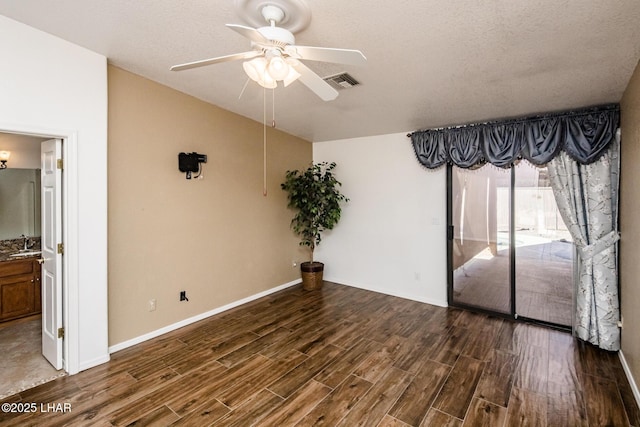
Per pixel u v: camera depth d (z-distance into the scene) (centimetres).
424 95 303
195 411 208
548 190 343
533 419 201
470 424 197
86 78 249
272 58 163
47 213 265
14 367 258
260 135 431
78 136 246
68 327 248
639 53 209
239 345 301
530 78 255
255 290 432
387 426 195
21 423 195
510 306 368
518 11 175
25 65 218
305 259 523
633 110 236
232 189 395
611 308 287
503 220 370
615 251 291
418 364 268
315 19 189
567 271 337
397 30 199
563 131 311
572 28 187
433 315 378
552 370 257
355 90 299
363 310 394
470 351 290
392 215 452
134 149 295
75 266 247
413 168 430
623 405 213
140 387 233
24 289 349
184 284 344
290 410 210
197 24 211
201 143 354
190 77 299
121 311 290
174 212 331
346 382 242
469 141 368
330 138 499
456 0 169
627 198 258
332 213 467
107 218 272
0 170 371
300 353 286
